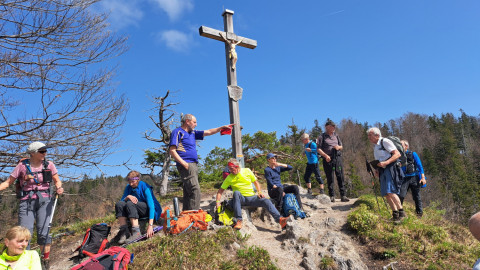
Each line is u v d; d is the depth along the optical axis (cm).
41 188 430
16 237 308
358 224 536
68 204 1645
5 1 656
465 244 520
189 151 547
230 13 762
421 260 453
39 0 684
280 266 431
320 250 470
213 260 412
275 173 634
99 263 366
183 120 565
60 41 726
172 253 422
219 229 480
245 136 1869
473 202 3269
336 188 2367
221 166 1906
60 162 783
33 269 318
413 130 6031
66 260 484
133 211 502
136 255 426
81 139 787
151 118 1395
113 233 578
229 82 736
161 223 564
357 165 4278
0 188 404
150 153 1669
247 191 559
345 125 6575
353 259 454
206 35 728
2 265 304
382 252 466
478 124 7594
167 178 1463
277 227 584
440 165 4431
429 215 635
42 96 702
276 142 1967
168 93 1328
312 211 655
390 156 541
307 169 793
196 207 536
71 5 709
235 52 750
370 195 727
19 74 679
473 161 5206
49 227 432
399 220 541
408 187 632
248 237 489
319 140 736
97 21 764
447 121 6719
